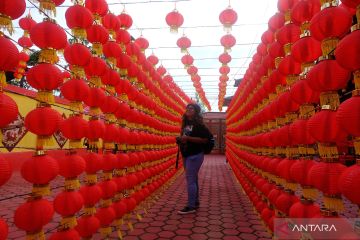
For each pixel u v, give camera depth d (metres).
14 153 7.55
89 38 2.60
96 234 3.06
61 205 1.98
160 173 5.26
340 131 1.42
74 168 2.02
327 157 1.46
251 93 4.46
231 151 8.34
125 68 3.40
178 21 4.12
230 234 3.14
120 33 3.47
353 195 1.15
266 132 3.03
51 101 1.87
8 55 1.41
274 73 2.70
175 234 3.13
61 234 1.97
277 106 2.46
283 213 2.25
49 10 1.89
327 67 1.45
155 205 4.55
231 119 8.19
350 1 1.25
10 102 1.45
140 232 3.19
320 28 1.50
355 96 1.22
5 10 1.47
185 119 4.43
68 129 2.05
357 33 1.20
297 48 1.87
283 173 2.17
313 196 1.75
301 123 1.83
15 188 6.04
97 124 2.43
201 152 4.18
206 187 6.36
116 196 3.03
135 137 3.53
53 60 1.90
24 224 1.67
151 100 4.46
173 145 6.84
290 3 2.31
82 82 2.19
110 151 2.89
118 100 3.16
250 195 4.00
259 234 3.14
